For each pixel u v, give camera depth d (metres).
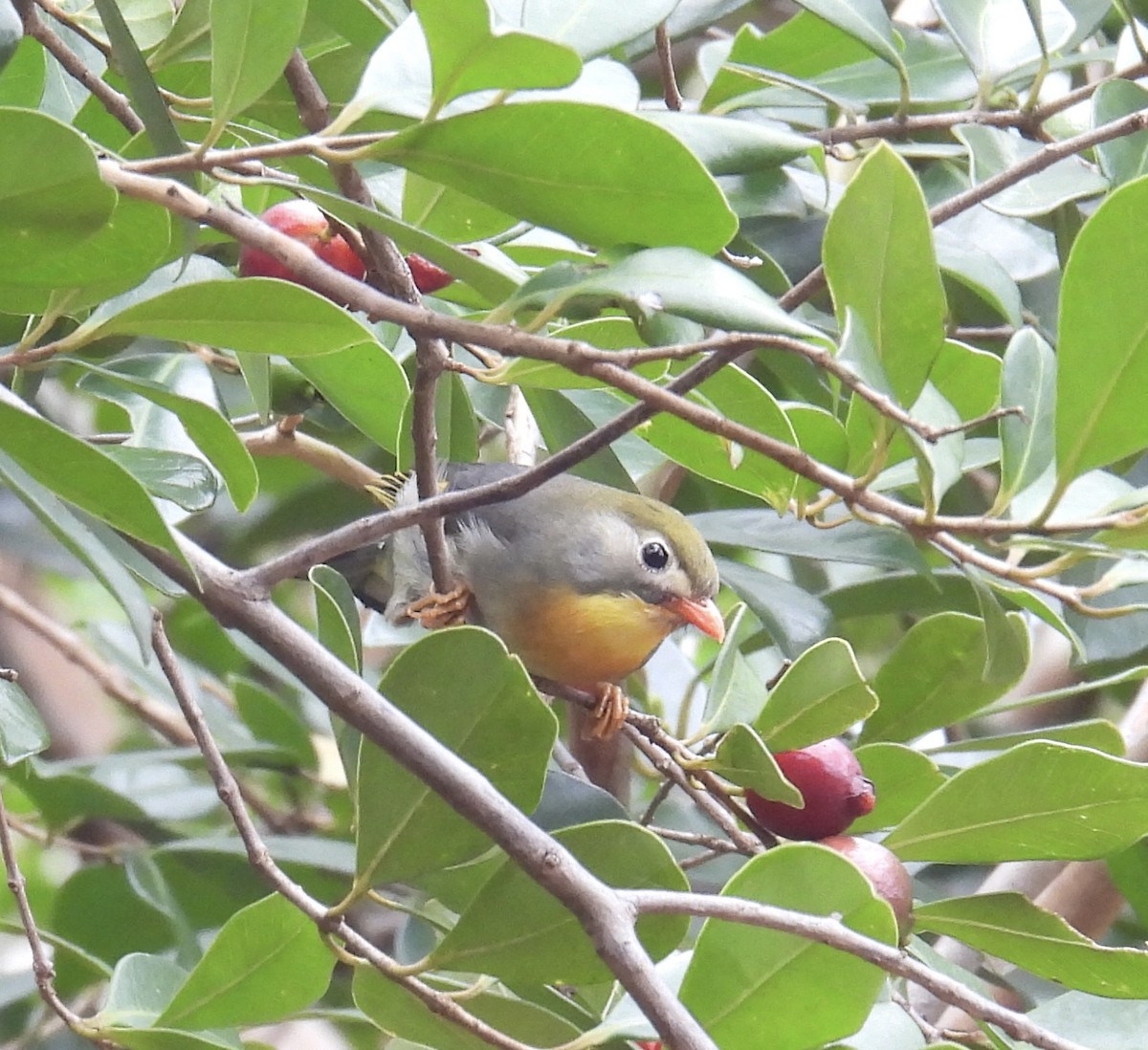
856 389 3.41
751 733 4.44
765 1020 3.87
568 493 6.29
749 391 4.63
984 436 7.01
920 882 6.73
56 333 5.15
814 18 6.36
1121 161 5.55
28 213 3.06
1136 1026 4.47
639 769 7.25
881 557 5.87
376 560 6.52
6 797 8.58
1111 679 5.43
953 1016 6.54
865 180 3.88
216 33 3.25
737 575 5.96
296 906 4.09
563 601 6.08
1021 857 4.48
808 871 3.76
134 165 3.29
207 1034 4.57
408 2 5.34
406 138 3.32
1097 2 6.49
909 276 3.94
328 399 5.79
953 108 7.13
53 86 5.56
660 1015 3.29
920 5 8.65
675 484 7.87
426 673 3.76
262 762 7.81
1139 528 4.07
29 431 3.13
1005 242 6.71
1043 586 4.36
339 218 3.83
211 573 3.78
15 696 5.14
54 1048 6.56
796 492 4.96
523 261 5.65
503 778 3.84
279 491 8.62
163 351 5.70
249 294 3.45
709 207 3.40
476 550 6.10
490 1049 4.04
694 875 6.79
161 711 8.06
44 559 7.97
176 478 4.33
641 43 6.67
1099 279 3.89
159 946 7.10
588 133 3.29
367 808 3.83
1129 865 6.52
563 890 3.44
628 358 3.38
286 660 3.69
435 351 4.40
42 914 9.13
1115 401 3.95
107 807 7.30
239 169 4.20
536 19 3.66
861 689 4.55
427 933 5.83
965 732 8.02
